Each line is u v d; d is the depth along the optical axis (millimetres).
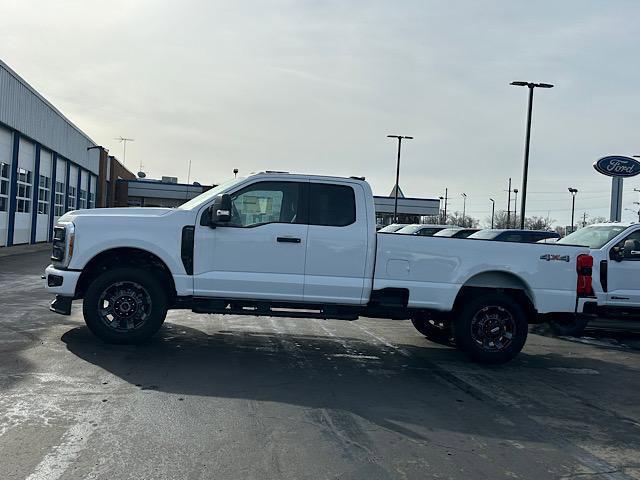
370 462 4516
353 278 7938
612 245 10805
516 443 5137
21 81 28156
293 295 7879
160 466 4238
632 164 22688
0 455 4305
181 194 61438
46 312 10305
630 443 5289
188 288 7809
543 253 8312
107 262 8102
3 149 26922
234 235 7816
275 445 4750
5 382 6047
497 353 8195
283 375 7023
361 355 8453
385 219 63875
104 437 4727
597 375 8008
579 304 8344
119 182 60250
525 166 28438
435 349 9242
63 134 37375
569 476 4465
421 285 8023
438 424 5535
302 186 8039
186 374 6750
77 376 6402
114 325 7844
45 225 34562
